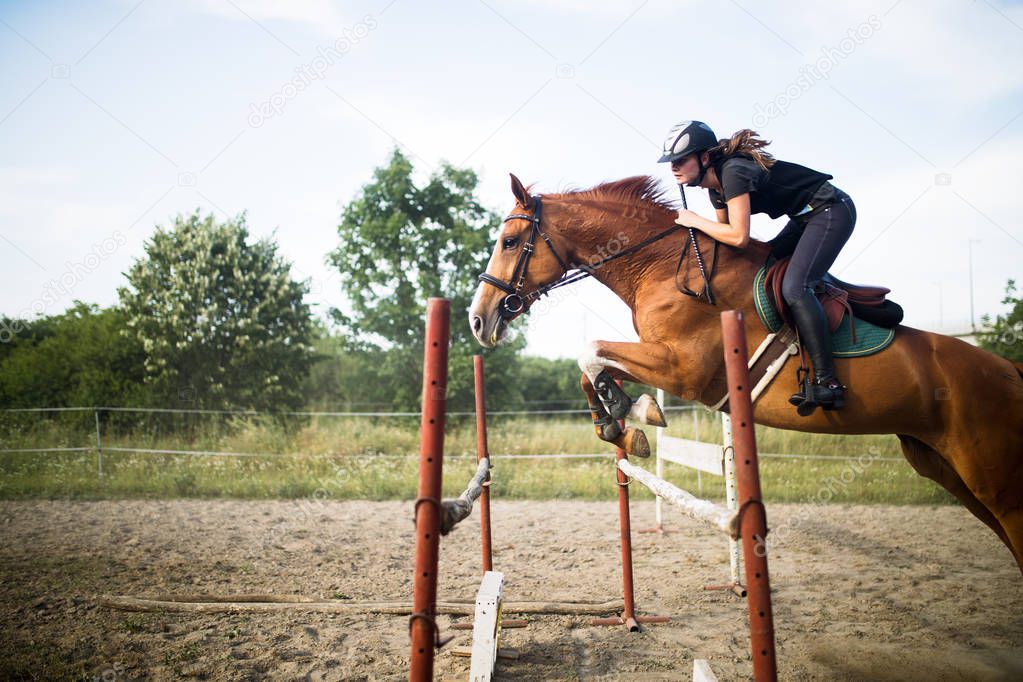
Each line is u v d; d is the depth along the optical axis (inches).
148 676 144.2
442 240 693.3
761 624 73.7
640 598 205.5
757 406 134.4
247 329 642.8
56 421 585.6
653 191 150.9
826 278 135.2
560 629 178.9
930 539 287.0
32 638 166.9
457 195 706.2
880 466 439.5
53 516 337.7
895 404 127.3
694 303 134.3
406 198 701.9
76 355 627.5
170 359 629.9
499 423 651.5
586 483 435.5
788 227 139.4
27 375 616.4
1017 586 215.2
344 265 714.8
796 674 145.4
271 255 686.5
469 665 154.6
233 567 240.4
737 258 135.7
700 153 139.2
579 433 595.5
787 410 131.3
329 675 146.2
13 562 242.4
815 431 133.8
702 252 136.7
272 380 645.3
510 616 189.9
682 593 211.2
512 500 407.8
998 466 127.6
